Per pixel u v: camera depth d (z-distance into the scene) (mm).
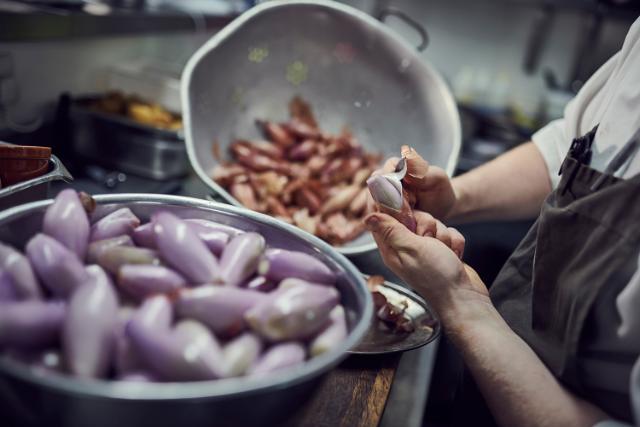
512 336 632
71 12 1121
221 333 420
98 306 394
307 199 1084
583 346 574
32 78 1355
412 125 1218
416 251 632
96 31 1187
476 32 2537
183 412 355
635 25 721
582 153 686
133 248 469
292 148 1233
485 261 1674
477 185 917
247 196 1048
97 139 1306
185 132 1000
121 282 432
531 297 709
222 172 1069
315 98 1284
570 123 850
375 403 583
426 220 704
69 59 1467
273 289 490
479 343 615
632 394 494
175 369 378
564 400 580
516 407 584
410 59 1207
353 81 1266
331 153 1198
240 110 1210
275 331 419
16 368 342
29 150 611
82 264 442
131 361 391
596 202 596
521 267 742
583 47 2357
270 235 548
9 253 426
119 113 1372
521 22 2461
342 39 1228
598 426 557
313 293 445
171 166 1312
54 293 420
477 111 2238
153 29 1386
